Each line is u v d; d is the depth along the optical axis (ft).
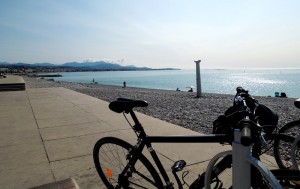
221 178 9.93
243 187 4.75
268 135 6.08
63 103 33.01
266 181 4.92
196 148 13.82
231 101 45.09
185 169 11.05
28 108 29.09
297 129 8.71
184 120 25.85
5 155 13.28
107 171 9.69
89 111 26.53
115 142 8.79
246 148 4.69
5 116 24.23
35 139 16.14
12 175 10.82
